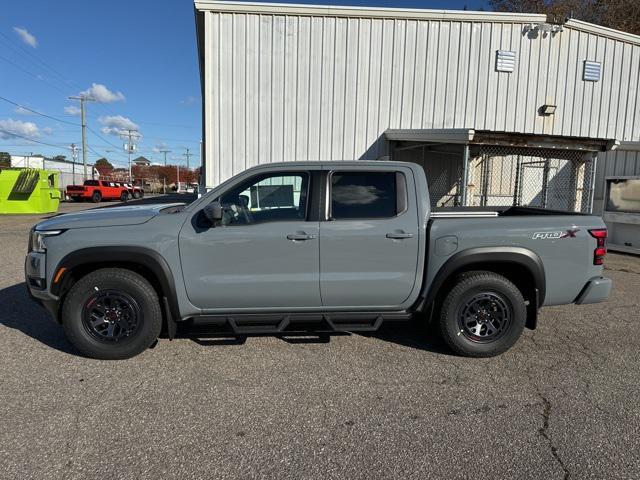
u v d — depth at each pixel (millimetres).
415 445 2771
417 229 4031
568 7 24219
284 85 10820
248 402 3283
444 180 12125
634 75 12383
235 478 2449
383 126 11195
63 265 3803
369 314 4160
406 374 3781
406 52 11102
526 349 4387
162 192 76375
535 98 11766
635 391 3510
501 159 12516
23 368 3795
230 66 10641
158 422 3000
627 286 7234
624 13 23531
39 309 5441
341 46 10891
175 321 4066
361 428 2955
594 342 4602
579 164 12414
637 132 12578
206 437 2836
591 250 4145
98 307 3914
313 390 3477
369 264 4008
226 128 10781
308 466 2561
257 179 4062
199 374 3727
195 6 10375
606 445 2783
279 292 3988
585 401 3344
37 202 19766
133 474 2471
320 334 4707
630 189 10781
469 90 11398
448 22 11164
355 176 4102
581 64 11984
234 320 4031
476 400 3348
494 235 4012
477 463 2598
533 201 12820
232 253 3904
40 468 2510
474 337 4133
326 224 3965
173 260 3865
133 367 3842
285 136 10945
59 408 3160
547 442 2811
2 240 11164
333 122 11047
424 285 4098
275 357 4098
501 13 11242
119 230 3840
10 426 2924
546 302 4176
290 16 10664
